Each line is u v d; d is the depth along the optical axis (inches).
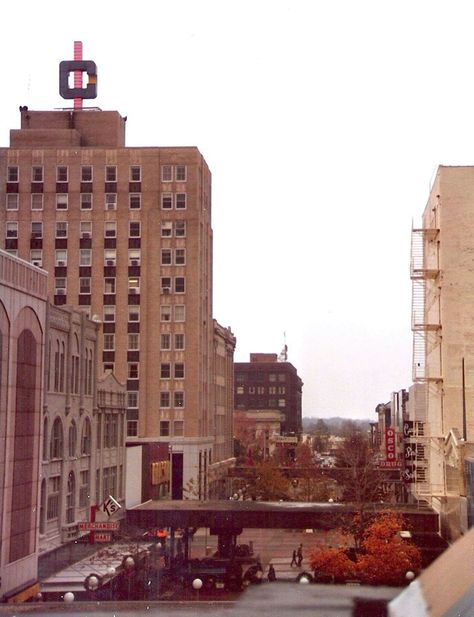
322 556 1647.4
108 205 3708.2
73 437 2009.1
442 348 2262.6
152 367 3582.7
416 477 2551.7
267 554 2486.5
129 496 2593.5
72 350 1994.3
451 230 2251.5
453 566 179.0
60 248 3700.8
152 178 3700.8
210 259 4065.0
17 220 3730.3
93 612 223.3
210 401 3971.5
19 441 1541.6
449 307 2237.9
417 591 182.2
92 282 3666.3
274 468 3718.0
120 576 1817.2
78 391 2058.3
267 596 225.9
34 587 1596.9
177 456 3511.3
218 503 2266.2
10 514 1483.8
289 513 2063.2
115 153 3722.9
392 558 1603.1
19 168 3752.5
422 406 3260.3
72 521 1977.1
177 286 3627.0
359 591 222.1
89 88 4101.9
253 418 7819.9
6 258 1471.5
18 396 1537.9
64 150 3750.0
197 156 3693.4
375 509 2082.9
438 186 2293.3
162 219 3673.7
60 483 1892.2
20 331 1549.0
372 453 4062.5
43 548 1747.0
